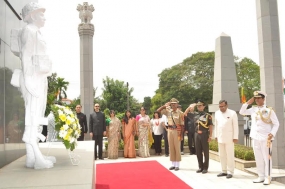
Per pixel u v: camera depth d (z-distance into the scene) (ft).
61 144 16.76
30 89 10.21
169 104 22.22
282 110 20.42
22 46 10.54
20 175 8.91
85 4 38.88
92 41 39.17
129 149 28.32
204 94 85.25
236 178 18.60
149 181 17.62
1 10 11.34
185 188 15.90
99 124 27.37
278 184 16.81
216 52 33.32
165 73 92.84
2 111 11.09
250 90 85.56
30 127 10.44
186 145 33.06
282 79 20.72
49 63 10.57
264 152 16.85
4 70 11.51
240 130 31.24
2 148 10.97
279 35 20.94
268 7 20.85
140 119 29.14
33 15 11.03
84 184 7.54
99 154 27.48
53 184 7.58
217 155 25.73
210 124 20.45
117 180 17.93
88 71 38.32
